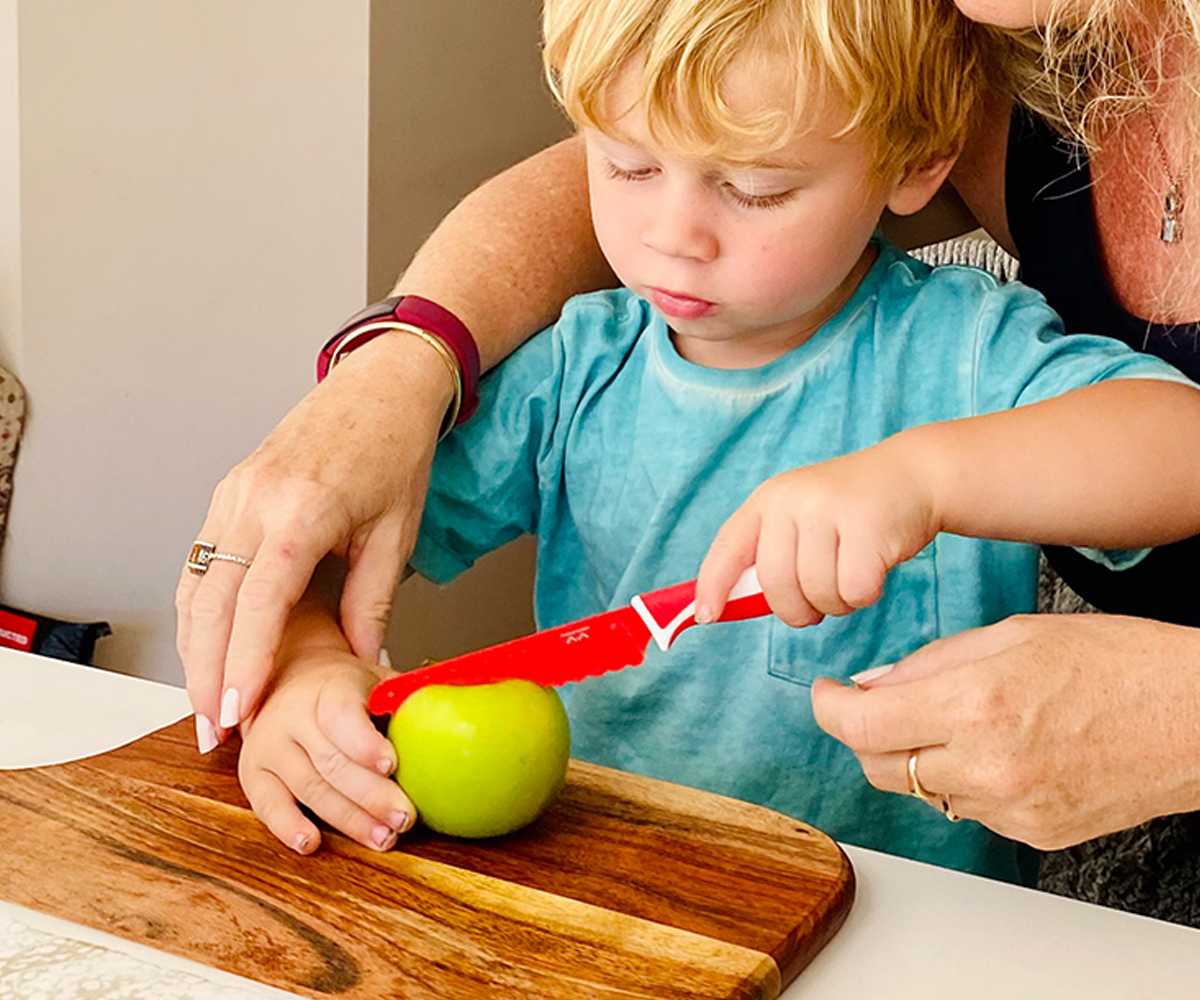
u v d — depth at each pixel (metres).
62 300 1.75
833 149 0.80
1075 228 1.02
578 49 0.80
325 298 1.85
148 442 1.85
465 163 1.97
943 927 0.68
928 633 0.96
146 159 1.76
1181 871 1.11
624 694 0.98
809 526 0.69
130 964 0.61
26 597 1.83
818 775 0.96
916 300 0.97
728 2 0.75
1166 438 0.76
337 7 1.75
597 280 1.09
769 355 0.97
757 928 0.63
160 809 0.74
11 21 1.63
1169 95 0.93
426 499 0.99
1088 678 0.65
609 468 1.00
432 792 0.69
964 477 0.73
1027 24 0.80
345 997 0.59
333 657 0.80
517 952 0.62
